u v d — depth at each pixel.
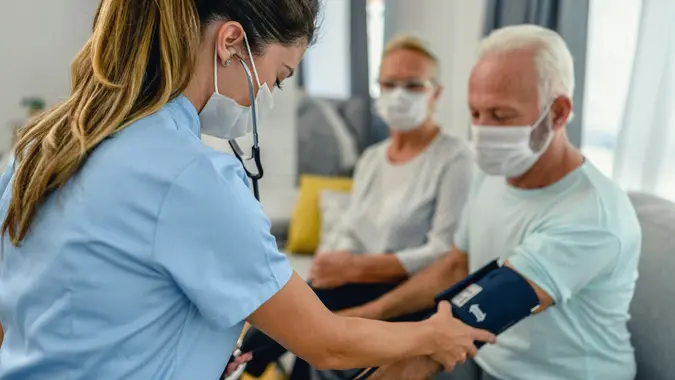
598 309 1.13
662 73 1.68
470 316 1.02
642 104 1.73
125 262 0.70
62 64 3.11
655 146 1.72
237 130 0.90
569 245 1.06
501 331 1.04
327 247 2.01
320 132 3.24
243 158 0.98
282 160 3.16
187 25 0.75
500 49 1.17
